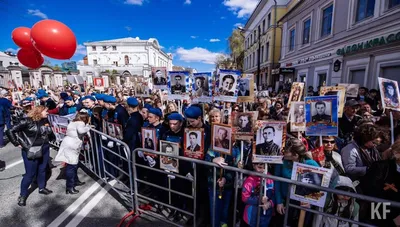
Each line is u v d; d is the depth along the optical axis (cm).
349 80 992
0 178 395
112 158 387
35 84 1925
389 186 189
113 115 403
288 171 213
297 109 245
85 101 466
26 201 316
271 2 2116
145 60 5838
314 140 281
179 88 441
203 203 278
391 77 770
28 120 310
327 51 1157
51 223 269
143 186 359
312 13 1312
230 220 258
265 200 213
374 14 827
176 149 251
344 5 1011
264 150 204
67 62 3906
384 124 321
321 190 168
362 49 891
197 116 239
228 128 212
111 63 5819
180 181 276
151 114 317
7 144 621
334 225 196
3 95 644
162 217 262
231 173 241
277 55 2136
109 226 264
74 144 332
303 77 1455
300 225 207
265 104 536
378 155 247
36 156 309
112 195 337
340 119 392
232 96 339
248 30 3238
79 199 324
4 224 266
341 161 247
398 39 716
